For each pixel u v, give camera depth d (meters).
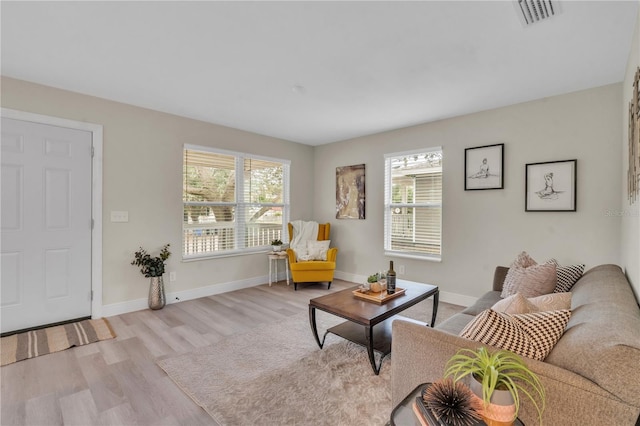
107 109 3.29
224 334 2.87
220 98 3.27
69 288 3.10
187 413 1.76
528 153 3.28
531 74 2.65
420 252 4.23
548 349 1.17
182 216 3.91
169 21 1.94
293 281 4.58
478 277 3.66
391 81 2.81
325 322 3.18
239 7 1.79
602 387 0.94
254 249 4.75
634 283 1.81
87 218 3.20
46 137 2.95
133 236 3.49
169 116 3.78
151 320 3.20
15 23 1.95
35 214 2.91
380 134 4.64
